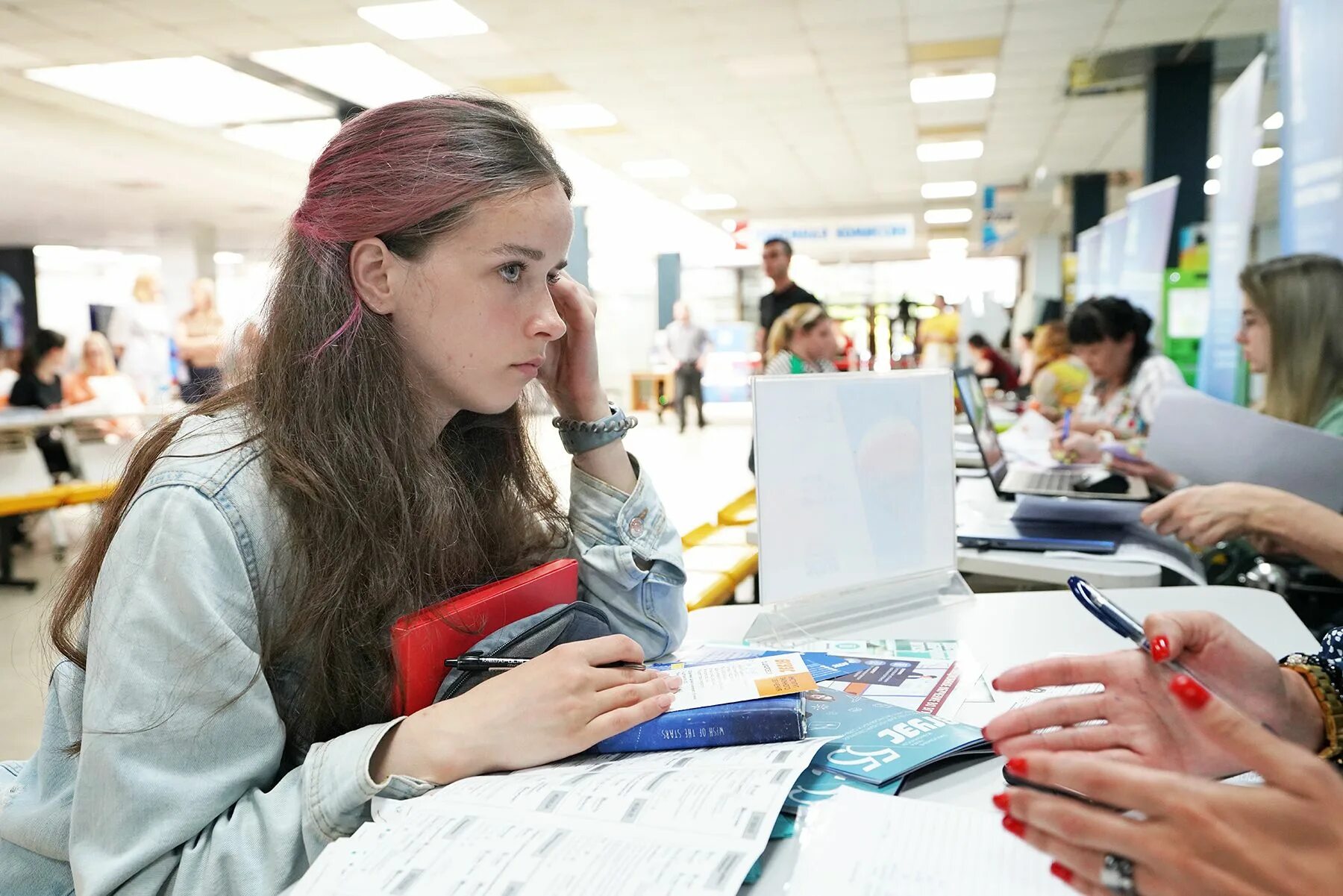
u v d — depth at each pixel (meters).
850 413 1.22
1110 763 0.45
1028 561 1.58
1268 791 0.41
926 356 9.18
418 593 0.83
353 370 0.81
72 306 15.69
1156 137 6.97
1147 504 1.88
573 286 1.07
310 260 0.83
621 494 1.09
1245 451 1.71
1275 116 8.26
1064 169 11.02
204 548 0.69
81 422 5.91
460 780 0.67
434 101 0.83
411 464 0.83
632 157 9.96
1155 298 5.50
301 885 0.54
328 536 0.76
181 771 0.65
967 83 7.32
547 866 0.54
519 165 0.80
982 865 0.56
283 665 0.76
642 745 0.74
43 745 0.78
